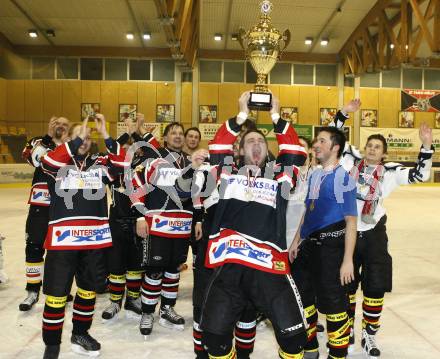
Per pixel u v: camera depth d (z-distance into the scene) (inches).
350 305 132.4
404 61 697.0
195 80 932.0
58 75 938.1
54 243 118.8
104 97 936.3
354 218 107.6
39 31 858.8
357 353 132.6
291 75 950.4
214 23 807.7
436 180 922.1
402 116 955.3
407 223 400.8
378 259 125.6
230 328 88.9
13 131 910.4
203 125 936.9
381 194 128.8
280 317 88.1
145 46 923.4
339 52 938.7
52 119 163.2
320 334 145.7
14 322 153.1
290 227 127.6
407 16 692.1
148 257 142.6
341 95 948.6
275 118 100.0
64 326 151.4
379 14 736.3
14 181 762.2
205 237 112.3
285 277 91.4
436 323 156.4
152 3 730.2
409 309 171.0
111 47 926.4
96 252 123.6
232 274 90.4
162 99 935.7
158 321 158.1
